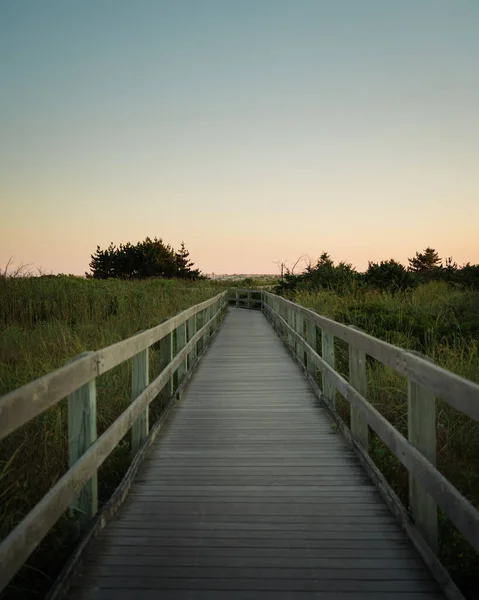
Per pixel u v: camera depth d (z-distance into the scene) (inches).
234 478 185.0
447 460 203.6
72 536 135.8
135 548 135.2
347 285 775.1
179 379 338.6
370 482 181.0
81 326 428.8
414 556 130.9
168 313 571.5
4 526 138.9
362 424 205.3
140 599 112.6
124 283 861.8
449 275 860.6
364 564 127.1
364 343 181.5
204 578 121.2
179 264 1872.5
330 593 115.0
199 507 160.7
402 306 508.7
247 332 674.2
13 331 398.6
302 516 154.3
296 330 450.6
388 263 810.8
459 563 136.8
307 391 326.3
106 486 184.7
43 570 130.3
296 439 230.5
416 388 133.8
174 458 206.5
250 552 133.1
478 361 289.3
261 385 346.0
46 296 542.0
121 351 171.0
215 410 281.7
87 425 141.4
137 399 191.5
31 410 101.0
